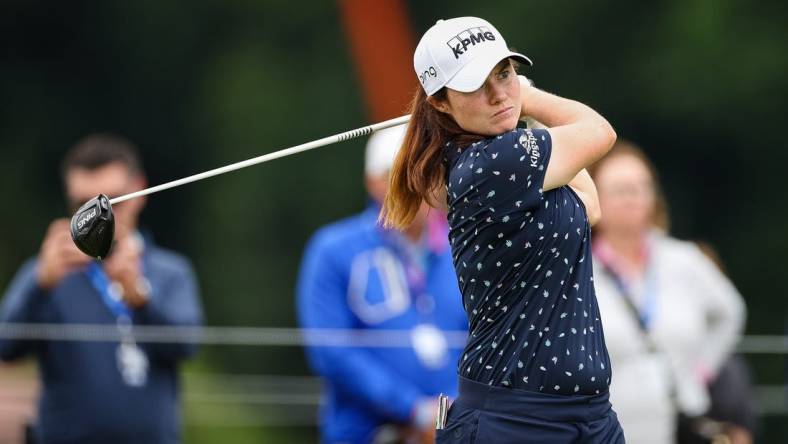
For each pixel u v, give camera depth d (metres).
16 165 67.75
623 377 22.98
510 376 16.56
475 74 16.25
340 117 62.78
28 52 70.19
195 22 67.38
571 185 17.75
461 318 23.95
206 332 31.98
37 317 23.69
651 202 24.16
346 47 63.97
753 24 58.66
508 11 61.50
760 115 59.06
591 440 16.62
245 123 63.28
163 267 24.38
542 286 16.45
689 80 59.12
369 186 24.31
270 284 60.69
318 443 44.94
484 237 16.38
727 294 24.42
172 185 17.89
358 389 23.41
